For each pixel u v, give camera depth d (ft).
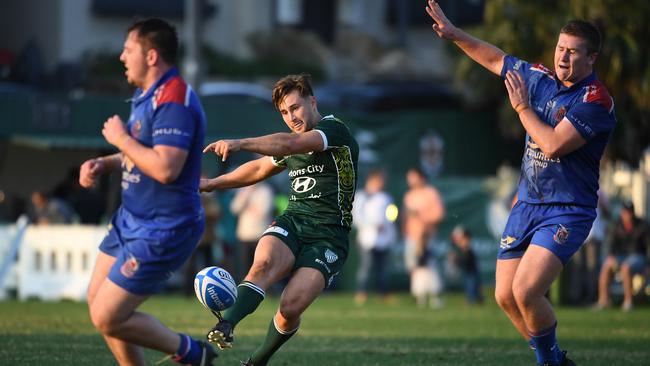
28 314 166.61
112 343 75.92
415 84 345.72
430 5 93.76
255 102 280.92
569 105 87.61
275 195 240.73
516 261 89.92
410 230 221.05
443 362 109.40
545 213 88.12
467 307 210.38
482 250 255.09
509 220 90.33
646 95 235.40
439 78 403.95
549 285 86.53
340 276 252.21
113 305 72.54
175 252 73.15
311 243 87.51
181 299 214.07
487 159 317.22
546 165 88.02
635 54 232.32
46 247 215.51
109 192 233.96
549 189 88.02
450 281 256.73
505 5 247.70
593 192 88.43
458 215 254.06
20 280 216.33
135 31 72.64
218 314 83.20
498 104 318.86
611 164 249.34
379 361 109.40
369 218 224.33
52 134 245.65
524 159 90.22
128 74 73.36
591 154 87.81
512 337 140.56
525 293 86.02
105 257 75.36
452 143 311.06
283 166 91.20
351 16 458.09
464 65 297.12
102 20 393.09
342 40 440.86
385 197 225.35
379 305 211.82
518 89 88.02
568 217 87.25
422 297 217.15
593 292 214.69
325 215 88.22
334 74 407.03
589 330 152.66
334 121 88.17
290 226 88.07
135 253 72.38
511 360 111.65
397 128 302.45
